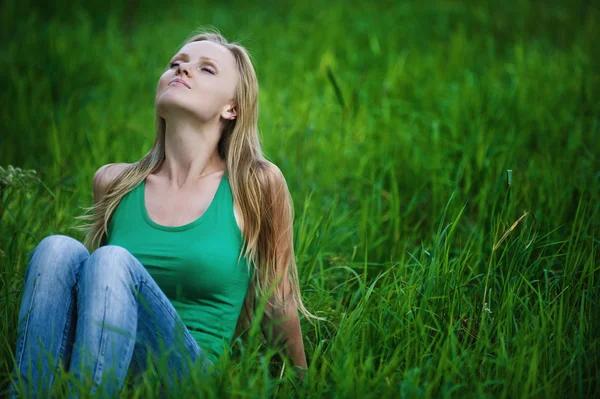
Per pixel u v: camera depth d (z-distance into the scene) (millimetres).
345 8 19328
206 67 5555
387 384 4746
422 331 5336
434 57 14609
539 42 15367
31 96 12750
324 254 7383
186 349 4887
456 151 9516
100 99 12891
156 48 16141
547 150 9328
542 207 7605
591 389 5098
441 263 6195
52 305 4875
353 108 11680
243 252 5453
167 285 5273
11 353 5016
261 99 12531
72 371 4617
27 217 7586
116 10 19438
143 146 10102
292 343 5609
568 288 6039
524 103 11266
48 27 16812
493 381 4781
